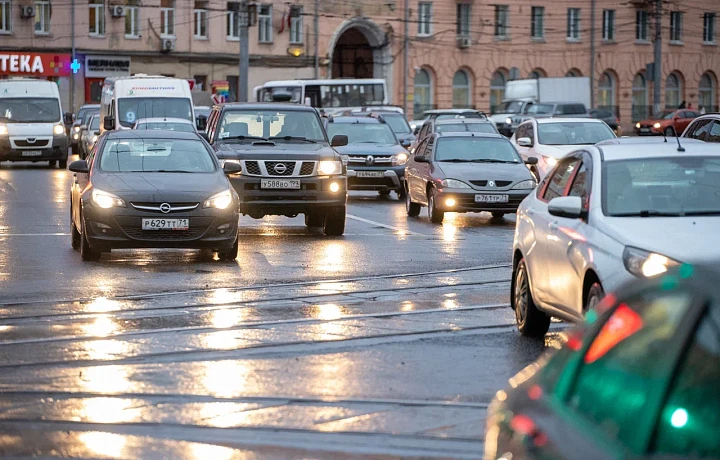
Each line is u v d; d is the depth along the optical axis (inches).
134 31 7706.7
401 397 968.9
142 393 981.2
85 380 1032.2
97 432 859.4
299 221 2778.1
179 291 1574.8
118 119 4461.1
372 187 3518.7
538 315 1238.9
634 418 361.7
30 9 7303.2
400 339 1236.5
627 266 990.4
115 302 1473.9
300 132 2527.1
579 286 1074.1
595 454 364.2
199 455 797.9
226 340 1224.2
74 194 2071.9
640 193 1118.4
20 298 1507.1
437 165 2797.7
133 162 2021.4
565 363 422.0
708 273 377.4
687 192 1120.2
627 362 382.9
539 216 1229.7
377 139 3661.4
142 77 4633.4
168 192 1889.8
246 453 804.6
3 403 948.0
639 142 1256.2
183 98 4542.3
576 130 3420.3
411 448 819.4
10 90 5098.4
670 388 354.3
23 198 3292.3
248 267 1856.5
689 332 359.9
